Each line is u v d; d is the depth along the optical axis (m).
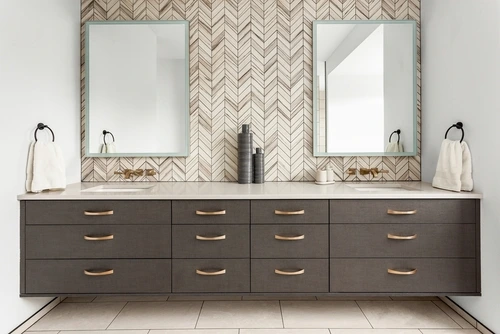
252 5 2.70
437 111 2.47
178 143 2.71
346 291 2.06
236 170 2.73
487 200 1.97
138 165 2.72
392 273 2.05
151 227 2.05
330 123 2.69
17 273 2.00
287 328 2.06
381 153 2.70
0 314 1.86
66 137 2.50
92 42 2.68
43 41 2.22
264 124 2.71
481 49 1.99
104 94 2.69
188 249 2.06
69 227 2.04
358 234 2.05
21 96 2.01
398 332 2.02
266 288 2.06
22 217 2.03
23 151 2.04
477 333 2.00
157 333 2.01
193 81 2.71
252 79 2.71
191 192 2.13
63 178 2.23
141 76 2.69
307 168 2.72
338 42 2.68
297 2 2.70
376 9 2.70
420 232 2.05
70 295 2.04
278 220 2.05
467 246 2.04
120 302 2.42
